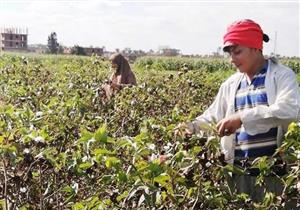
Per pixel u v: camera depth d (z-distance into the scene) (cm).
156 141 320
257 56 322
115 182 284
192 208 242
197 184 243
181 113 439
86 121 417
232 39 317
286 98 304
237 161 326
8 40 10256
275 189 288
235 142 328
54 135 365
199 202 245
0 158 272
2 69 779
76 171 287
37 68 796
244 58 319
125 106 513
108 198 280
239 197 263
